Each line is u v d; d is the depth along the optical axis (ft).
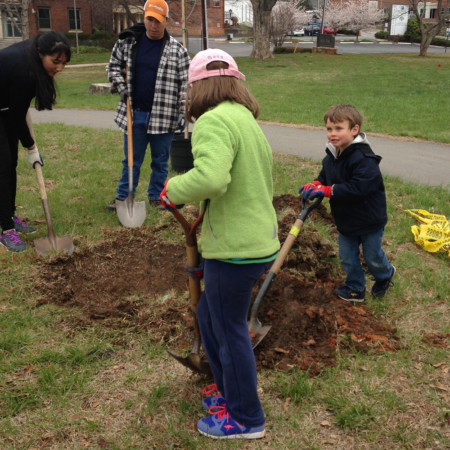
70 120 39.99
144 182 21.24
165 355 10.10
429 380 9.31
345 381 9.27
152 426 8.34
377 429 8.20
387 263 11.76
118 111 17.04
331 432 8.21
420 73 78.07
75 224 16.22
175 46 16.35
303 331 10.56
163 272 13.51
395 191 20.86
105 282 12.96
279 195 19.01
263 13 94.94
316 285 12.19
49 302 11.96
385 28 181.16
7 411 8.58
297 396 8.84
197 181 6.44
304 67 84.94
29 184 20.68
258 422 7.91
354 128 10.52
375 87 63.72
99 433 8.20
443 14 102.83
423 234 15.28
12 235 14.47
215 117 6.72
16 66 12.65
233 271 7.11
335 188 10.37
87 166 23.58
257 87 63.72
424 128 36.60
